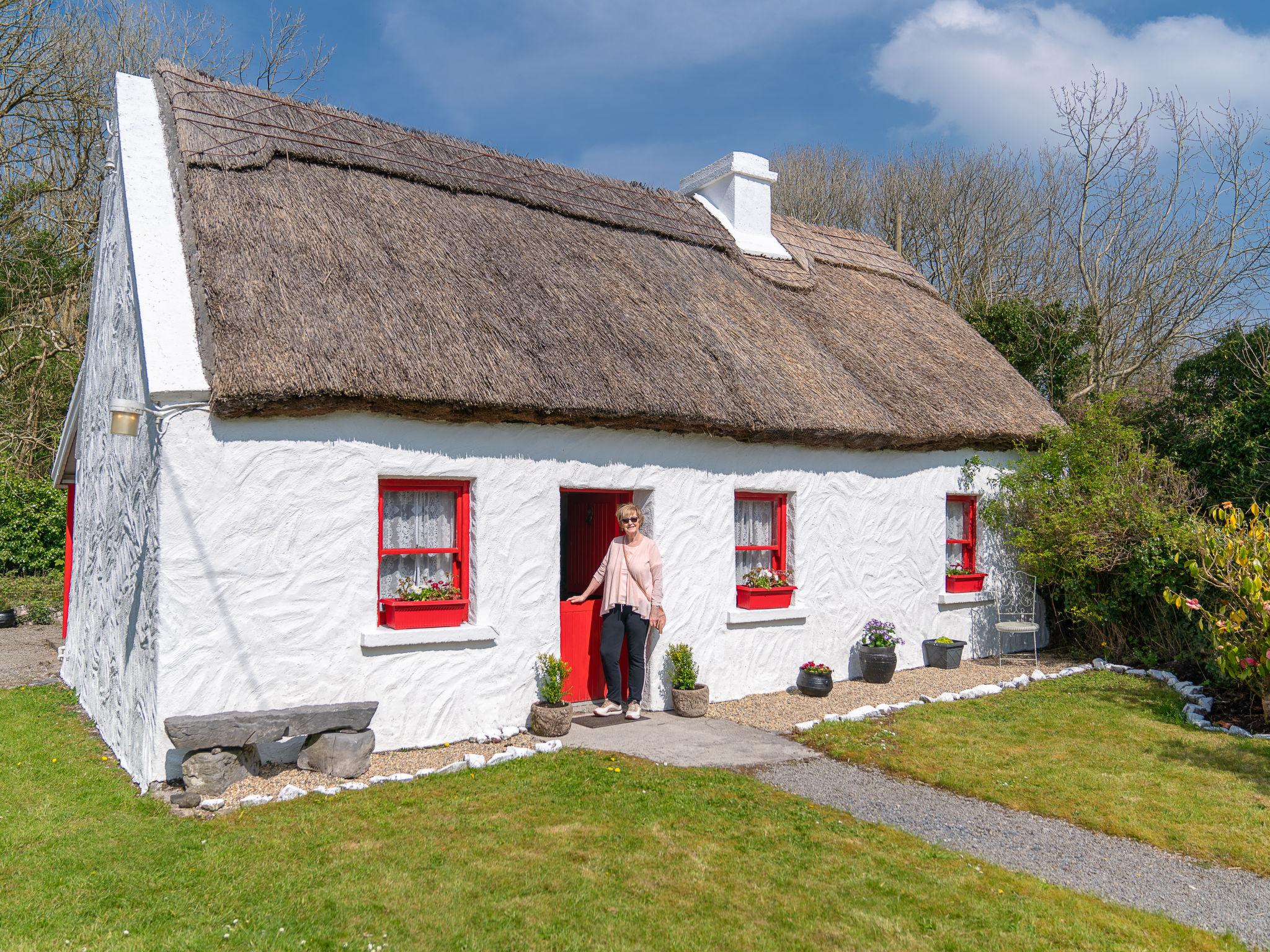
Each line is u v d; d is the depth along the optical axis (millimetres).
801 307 12117
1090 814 6043
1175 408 16297
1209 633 9320
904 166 31031
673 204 12859
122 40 22766
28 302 21156
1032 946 4172
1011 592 12539
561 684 7883
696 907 4461
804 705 9164
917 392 11266
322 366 6660
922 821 5879
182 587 6305
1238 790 6531
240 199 7918
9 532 17625
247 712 6180
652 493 8867
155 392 6160
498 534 7785
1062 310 19844
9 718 8797
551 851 5082
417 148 10398
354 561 7035
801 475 10094
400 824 5453
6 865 4828
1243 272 18750
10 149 20484
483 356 7609
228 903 4398
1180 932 4391
